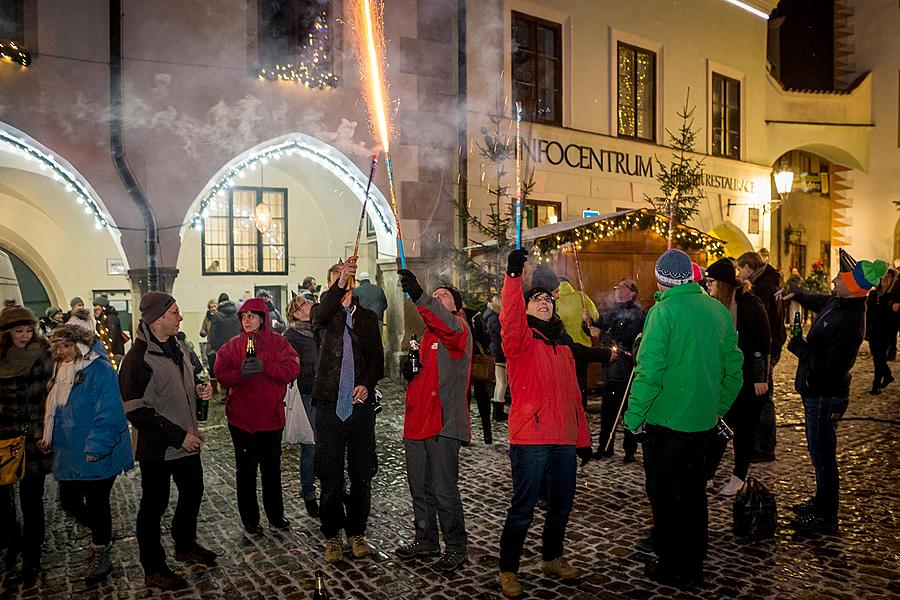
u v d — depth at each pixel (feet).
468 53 43.68
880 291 35.35
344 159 39.99
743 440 18.66
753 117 64.95
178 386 14.62
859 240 80.59
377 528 17.28
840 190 81.97
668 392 13.26
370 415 15.33
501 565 13.48
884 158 78.28
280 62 37.45
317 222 55.52
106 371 14.58
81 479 14.46
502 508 18.63
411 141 42.06
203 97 35.76
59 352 14.43
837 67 81.10
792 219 77.77
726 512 17.70
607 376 22.82
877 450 23.90
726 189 61.77
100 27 33.35
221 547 16.29
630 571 14.38
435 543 15.37
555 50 48.55
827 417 16.07
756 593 13.21
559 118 48.80
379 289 39.60
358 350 15.06
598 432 27.50
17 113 31.55
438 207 43.04
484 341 26.43
